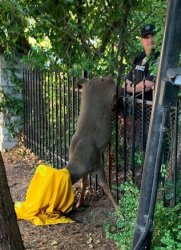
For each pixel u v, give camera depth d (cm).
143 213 152
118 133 332
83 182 322
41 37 448
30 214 311
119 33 440
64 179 305
